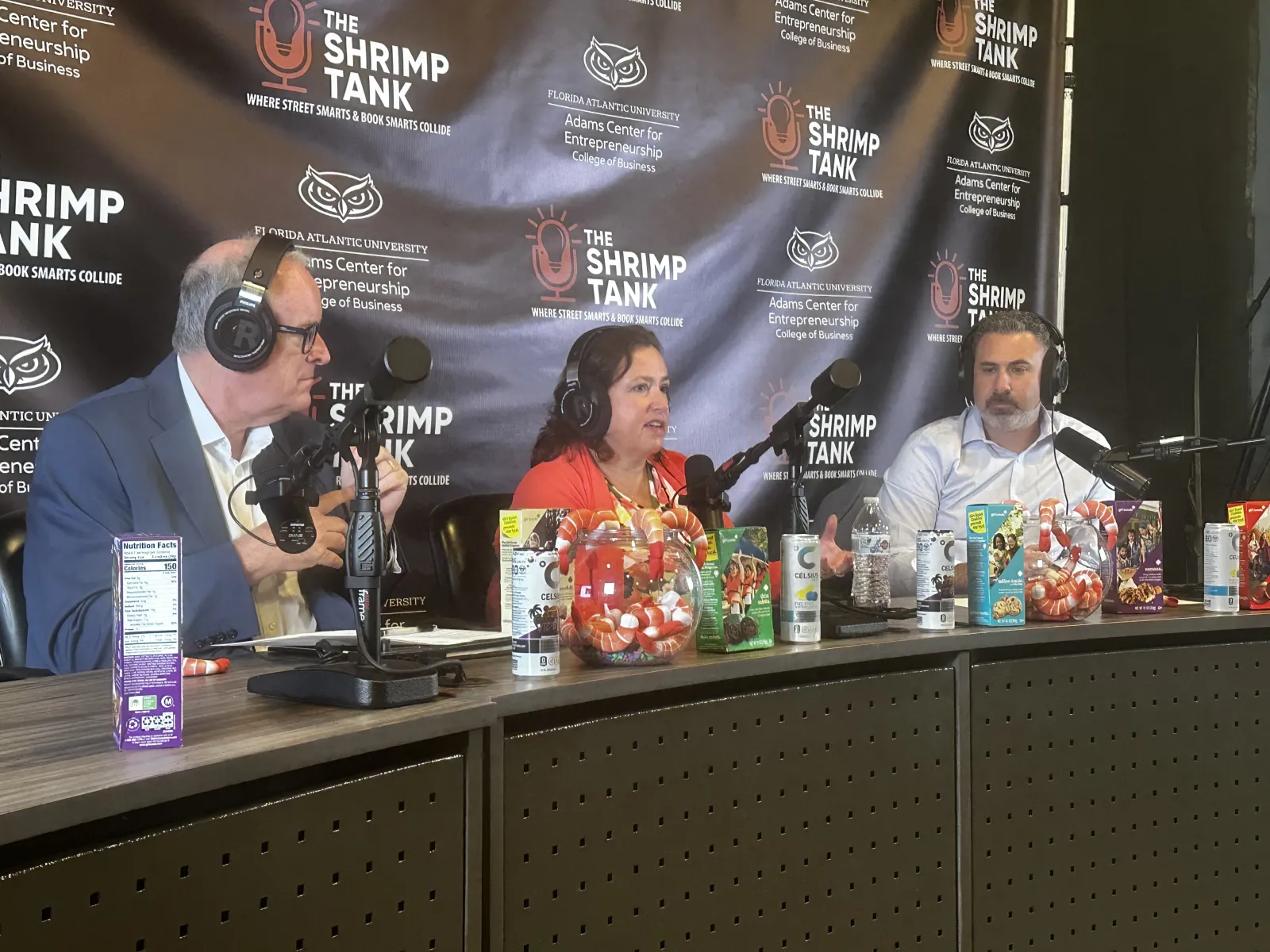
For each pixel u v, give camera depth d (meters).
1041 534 1.96
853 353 2.54
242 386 1.88
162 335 1.81
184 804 0.91
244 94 1.88
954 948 1.72
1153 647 1.99
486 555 2.09
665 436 2.30
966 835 1.74
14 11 1.69
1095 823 1.86
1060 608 1.89
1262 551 2.07
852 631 1.72
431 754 1.15
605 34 2.24
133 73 1.78
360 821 1.04
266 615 1.92
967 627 1.87
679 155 2.32
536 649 1.36
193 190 1.83
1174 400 2.90
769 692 1.53
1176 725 1.95
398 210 2.02
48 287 1.73
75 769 0.86
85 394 1.76
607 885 1.32
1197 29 2.94
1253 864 2.01
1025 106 2.77
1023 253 2.77
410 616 2.04
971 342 2.69
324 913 1.00
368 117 1.99
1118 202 2.87
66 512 1.75
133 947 0.83
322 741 0.98
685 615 1.45
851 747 1.62
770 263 2.43
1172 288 2.91
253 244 1.88
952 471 2.66
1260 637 2.10
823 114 2.50
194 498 1.85
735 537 1.58
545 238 2.17
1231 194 2.92
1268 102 2.93
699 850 1.43
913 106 2.62
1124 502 2.06
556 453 2.18
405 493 2.04
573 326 2.20
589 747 1.32
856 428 2.55
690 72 2.33
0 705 1.21
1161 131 2.92
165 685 0.95
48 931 0.77
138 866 0.84
